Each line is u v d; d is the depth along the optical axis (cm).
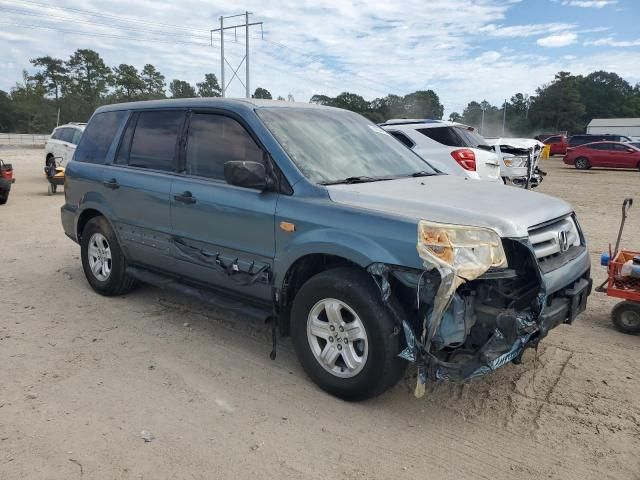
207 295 470
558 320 365
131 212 527
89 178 575
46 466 302
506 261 325
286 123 442
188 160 481
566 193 1623
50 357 439
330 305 371
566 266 372
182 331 498
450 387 398
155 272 534
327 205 376
